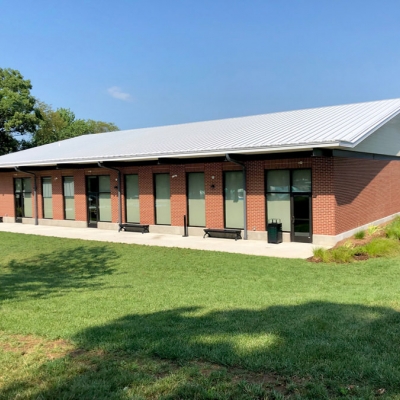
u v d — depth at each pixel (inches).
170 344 200.7
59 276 447.2
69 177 971.9
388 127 838.5
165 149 743.7
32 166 988.6
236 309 273.9
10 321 255.6
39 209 1037.2
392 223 713.0
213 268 466.6
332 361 174.2
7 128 1690.5
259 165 681.6
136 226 835.4
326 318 237.9
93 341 211.0
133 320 252.7
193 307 284.7
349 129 617.6
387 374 159.6
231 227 730.2
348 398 143.3
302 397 145.9
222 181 728.3
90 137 1237.7
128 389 157.9
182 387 156.3
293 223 655.8
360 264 455.2
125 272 462.6
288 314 253.0
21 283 399.5
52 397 154.6
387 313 244.1
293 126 743.1
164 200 814.5
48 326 242.5
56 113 2613.2
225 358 180.5
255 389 152.3
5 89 1713.8
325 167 616.7
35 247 671.1
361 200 717.9
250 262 496.1
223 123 984.3
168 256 555.2
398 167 908.6
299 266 462.0
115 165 855.1
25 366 183.3
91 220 936.9
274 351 187.0
